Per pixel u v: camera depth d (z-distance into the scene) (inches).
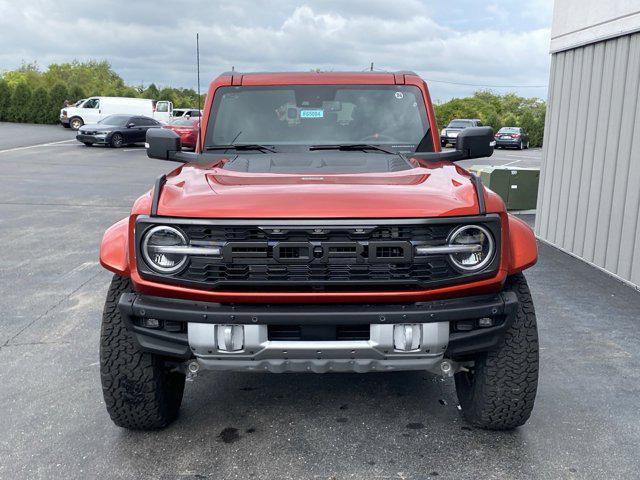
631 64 283.1
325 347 118.5
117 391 134.1
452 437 141.5
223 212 117.9
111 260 127.1
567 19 350.6
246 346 118.9
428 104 183.3
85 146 1165.7
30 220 434.9
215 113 181.9
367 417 151.4
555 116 370.9
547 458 133.2
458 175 142.3
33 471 128.4
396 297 118.7
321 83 183.2
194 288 119.8
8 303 243.9
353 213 117.3
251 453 135.0
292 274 118.1
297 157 162.9
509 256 126.2
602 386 170.7
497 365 132.6
